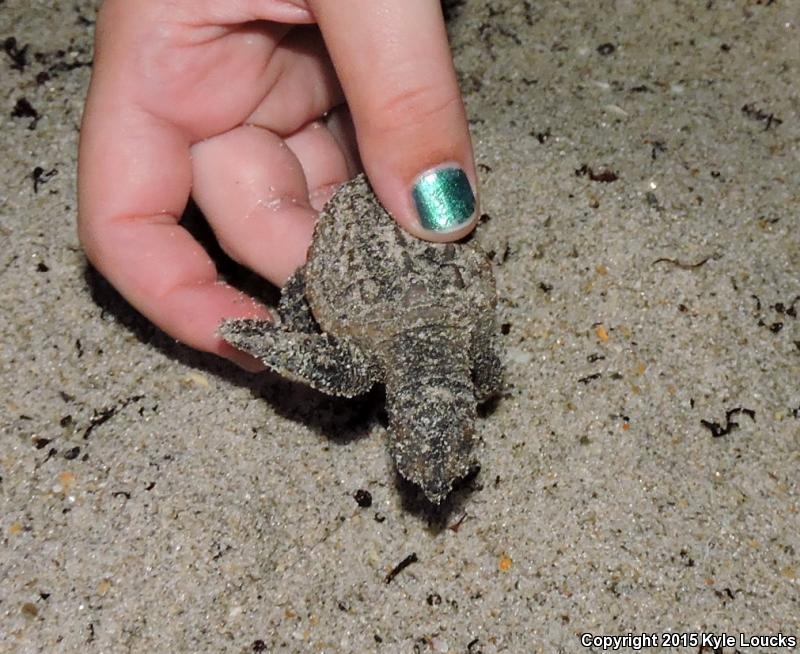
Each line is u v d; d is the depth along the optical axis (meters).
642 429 0.29
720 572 0.28
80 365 0.30
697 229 0.31
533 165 0.33
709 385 0.30
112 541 0.28
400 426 0.25
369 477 0.29
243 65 0.28
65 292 0.31
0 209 0.32
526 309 0.30
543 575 0.28
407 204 0.25
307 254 0.27
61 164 0.32
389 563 0.28
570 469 0.29
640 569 0.28
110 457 0.29
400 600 0.27
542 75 0.35
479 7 0.36
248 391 0.30
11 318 0.30
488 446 0.29
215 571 0.27
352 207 0.27
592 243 0.31
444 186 0.24
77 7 0.35
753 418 0.29
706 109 0.34
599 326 0.30
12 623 0.27
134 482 0.28
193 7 0.26
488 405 0.29
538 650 0.27
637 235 0.31
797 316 0.30
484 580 0.28
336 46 0.24
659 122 0.33
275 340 0.25
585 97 0.34
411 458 0.25
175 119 0.28
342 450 0.29
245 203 0.29
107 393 0.29
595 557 0.28
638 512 0.28
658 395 0.29
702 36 0.35
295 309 0.28
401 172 0.24
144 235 0.28
